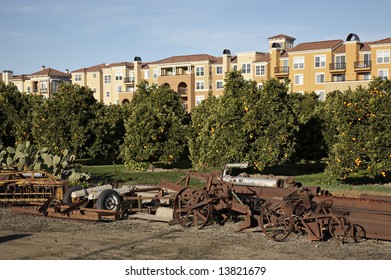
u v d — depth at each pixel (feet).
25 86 365.40
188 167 109.29
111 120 114.01
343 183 74.95
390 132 69.41
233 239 38.73
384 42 223.51
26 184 53.47
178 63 292.81
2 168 63.82
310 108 130.21
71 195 50.34
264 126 84.94
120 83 329.11
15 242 37.86
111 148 113.50
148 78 317.83
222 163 84.89
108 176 84.99
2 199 52.95
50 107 107.96
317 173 93.66
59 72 357.20
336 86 210.59
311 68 243.19
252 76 265.75
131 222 46.14
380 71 225.56
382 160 70.03
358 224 38.24
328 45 239.71
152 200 53.16
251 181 46.62
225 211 45.42
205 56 288.71
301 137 103.40
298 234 39.86
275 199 42.01
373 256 33.63
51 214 48.47
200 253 34.27
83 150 109.09
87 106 109.40
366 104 70.33
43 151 67.46
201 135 88.69
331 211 38.73
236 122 84.23
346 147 71.31
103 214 46.62
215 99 119.96
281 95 85.97
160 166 111.96
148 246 36.40
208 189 45.24
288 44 291.99
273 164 84.07
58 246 36.47
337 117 73.05
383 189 67.00
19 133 119.85
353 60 232.73
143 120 98.27
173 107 134.41
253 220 42.96
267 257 33.19
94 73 337.31
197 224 43.65
